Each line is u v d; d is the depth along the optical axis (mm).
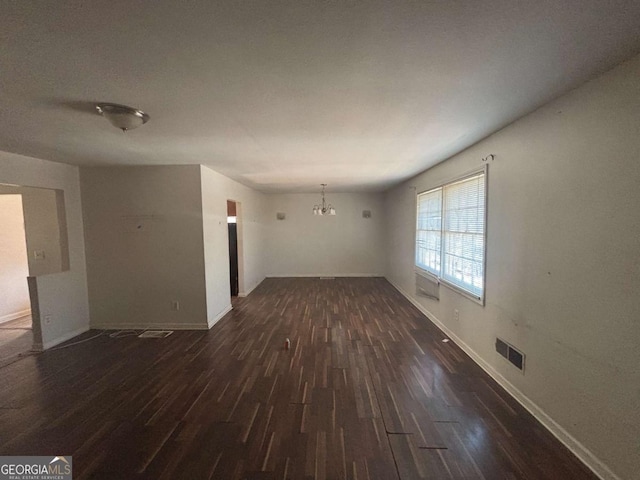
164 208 4250
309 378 2920
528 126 2324
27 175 3535
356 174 5117
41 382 2900
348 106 2100
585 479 1740
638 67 1496
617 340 1637
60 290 3932
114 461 1913
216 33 1260
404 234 6293
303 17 1166
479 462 1875
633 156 1533
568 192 1955
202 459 1922
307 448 2008
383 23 1216
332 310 5266
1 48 1328
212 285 4547
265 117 2277
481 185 3102
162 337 4039
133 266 4336
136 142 2936
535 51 1448
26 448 2037
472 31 1276
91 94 1835
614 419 1662
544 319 2199
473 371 3027
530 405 2355
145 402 2549
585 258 1834
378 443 2047
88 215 4312
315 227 8414
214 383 2846
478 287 3219
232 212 7098
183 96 1885
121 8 1087
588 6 1117
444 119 2400
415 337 3971
